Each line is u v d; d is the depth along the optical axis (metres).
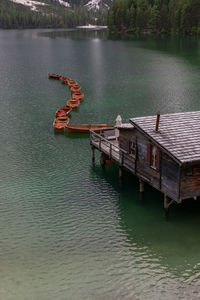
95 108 56.50
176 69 91.31
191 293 18.23
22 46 166.62
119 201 27.73
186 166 22.30
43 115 52.97
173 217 25.23
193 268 20.05
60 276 19.64
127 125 29.56
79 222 24.98
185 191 22.88
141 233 23.53
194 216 25.28
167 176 23.73
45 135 43.94
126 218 25.31
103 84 76.25
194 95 63.81
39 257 21.30
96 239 22.98
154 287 18.70
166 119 26.20
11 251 21.92
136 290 18.53
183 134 24.34
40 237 23.30
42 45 170.12
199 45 141.12
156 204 27.14
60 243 22.62
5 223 24.98
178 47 138.12
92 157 35.28
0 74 90.56
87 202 27.69
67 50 144.50
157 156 24.23
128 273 19.77
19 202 27.80
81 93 64.12
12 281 19.33
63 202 27.73
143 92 67.38
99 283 19.08
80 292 18.45
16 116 52.47
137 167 27.62
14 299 18.05
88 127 45.19
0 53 138.00
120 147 29.92
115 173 32.94
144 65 99.62
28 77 86.38
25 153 38.06
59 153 38.00
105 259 21.00
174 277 19.38
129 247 22.06
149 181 26.20
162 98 62.22
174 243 22.38
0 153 38.03
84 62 110.00
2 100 62.56
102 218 25.44
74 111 54.94
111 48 146.75
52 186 30.41
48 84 77.62
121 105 58.09
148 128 24.88
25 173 33.03
